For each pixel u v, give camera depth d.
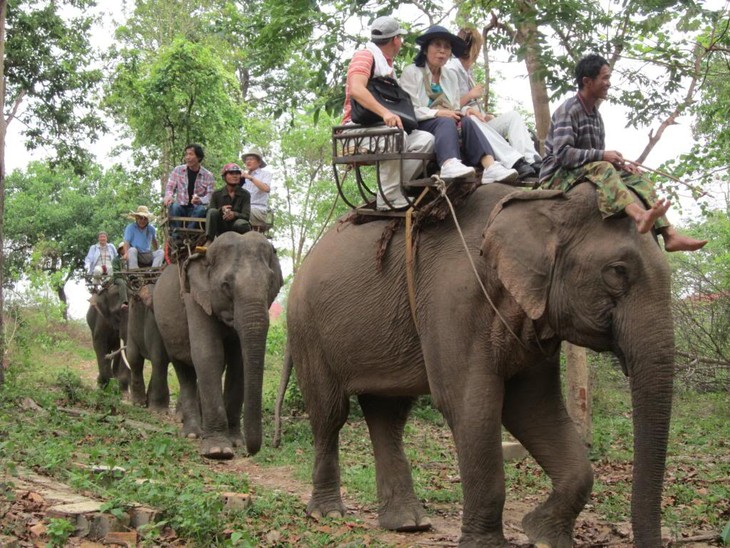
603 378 17.03
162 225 11.71
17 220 38.50
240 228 10.72
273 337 23.36
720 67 12.34
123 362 16.78
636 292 5.04
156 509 6.13
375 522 7.22
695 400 15.77
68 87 22.28
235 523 6.27
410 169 6.28
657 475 4.90
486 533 5.65
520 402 6.06
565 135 5.46
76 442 8.99
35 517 5.87
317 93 10.88
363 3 10.34
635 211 5.00
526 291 5.27
